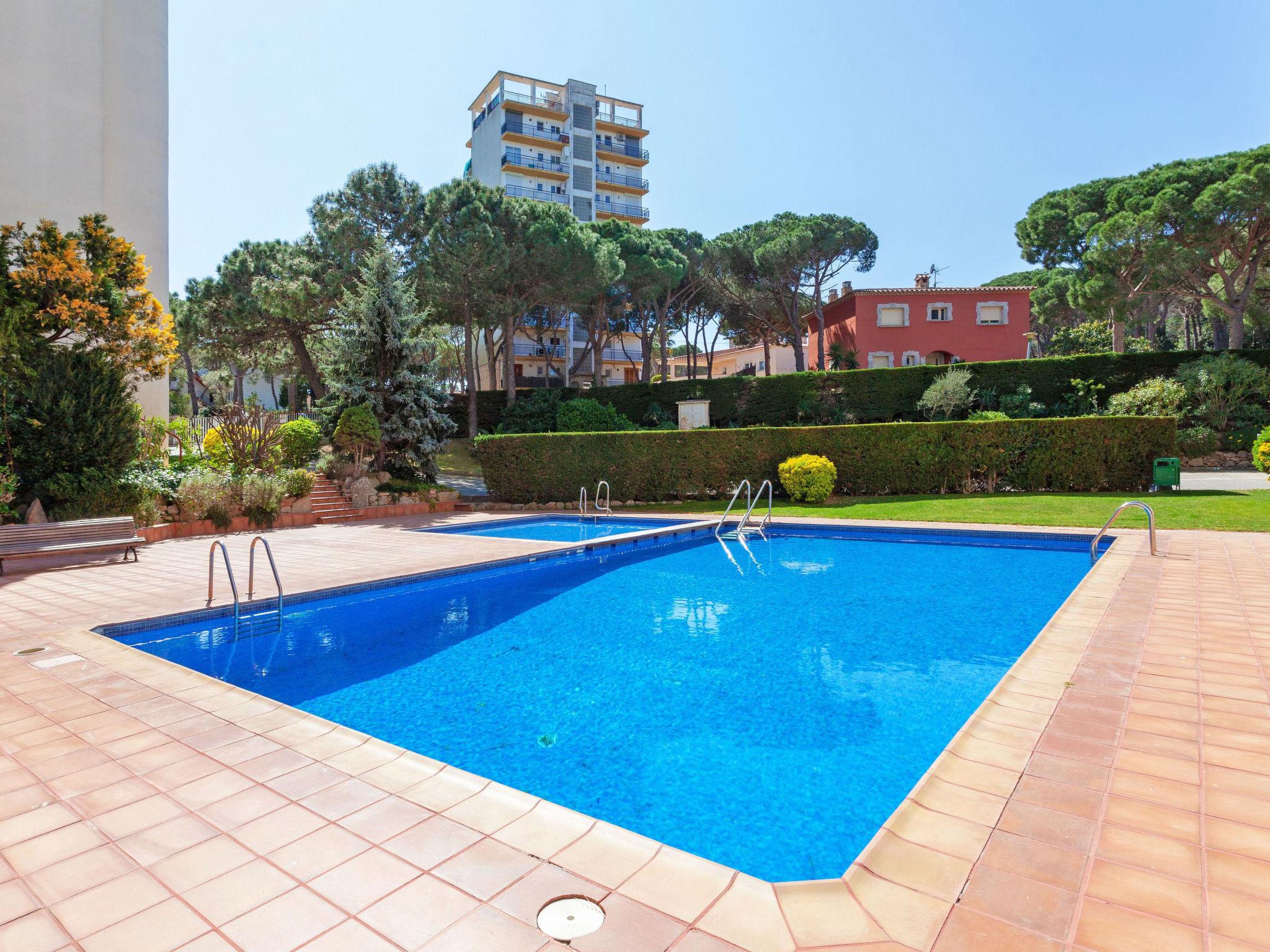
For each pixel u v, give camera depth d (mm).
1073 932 1833
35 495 11328
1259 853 2211
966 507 13312
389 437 18469
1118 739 3168
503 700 4754
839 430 15938
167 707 3887
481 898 2055
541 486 17422
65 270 11531
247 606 6910
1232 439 20969
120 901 2072
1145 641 4809
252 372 44656
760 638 6184
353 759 3166
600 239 28344
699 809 3246
